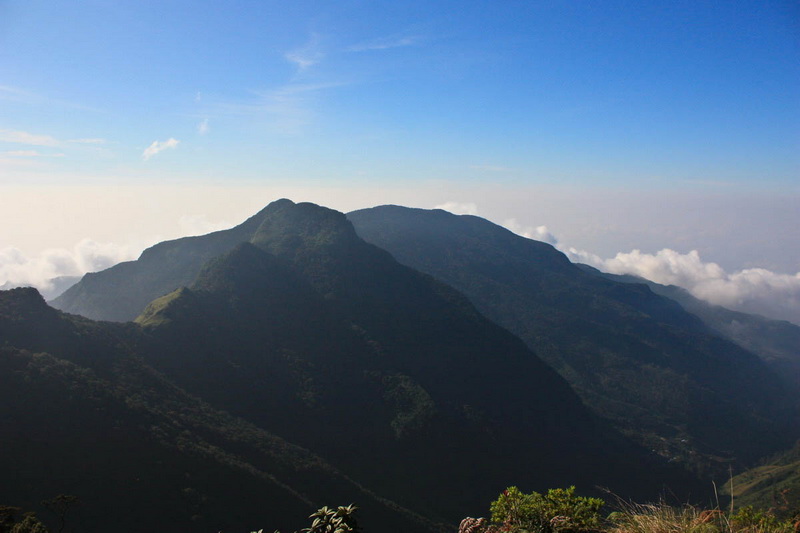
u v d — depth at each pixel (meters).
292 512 34.38
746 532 6.81
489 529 7.88
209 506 31.69
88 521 27.61
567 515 7.59
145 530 28.69
